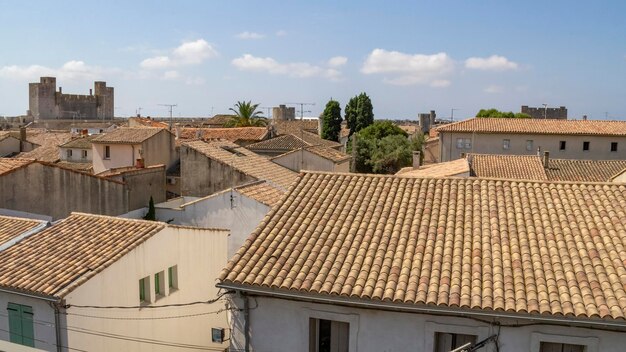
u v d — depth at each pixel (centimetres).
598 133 5950
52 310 1459
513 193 1530
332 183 1652
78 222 1839
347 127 9588
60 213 2353
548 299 1112
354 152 7212
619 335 1103
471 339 1198
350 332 1235
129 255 1648
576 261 1204
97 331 1539
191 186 3250
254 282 1226
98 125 9031
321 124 8650
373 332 1221
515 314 1102
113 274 1591
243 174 3125
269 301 1280
